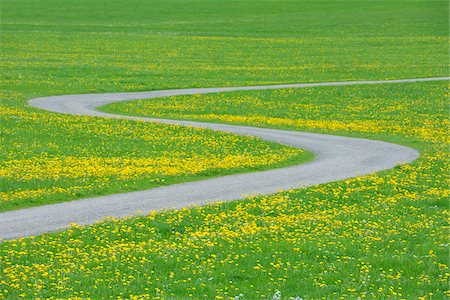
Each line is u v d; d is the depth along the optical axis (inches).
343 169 1644.9
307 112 2812.5
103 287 839.7
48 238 1031.0
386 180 1504.7
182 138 2089.1
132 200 1301.7
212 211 1212.5
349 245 1033.5
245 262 952.9
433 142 2113.7
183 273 900.6
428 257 983.0
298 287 866.1
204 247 1011.3
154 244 1026.7
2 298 793.6
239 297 823.1
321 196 1350.9
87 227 1097.4
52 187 1396.4
